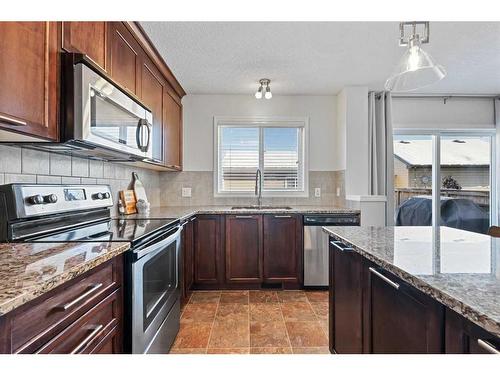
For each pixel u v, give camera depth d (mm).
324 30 2314
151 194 3709
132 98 1979
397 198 4195
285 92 3869
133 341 1350
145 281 1504
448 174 4246
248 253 3338
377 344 1305
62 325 904
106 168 2578
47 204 1573
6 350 697
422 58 1804
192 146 3994
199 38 2436
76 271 913
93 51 1644
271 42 2520
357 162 3627
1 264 951
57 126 1358
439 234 1718
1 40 1036
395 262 1092
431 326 903
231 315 2688
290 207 3732
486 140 4281
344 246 1660
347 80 3439
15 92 1101
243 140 4059
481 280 890
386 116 3908
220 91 3840
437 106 4160
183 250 2811
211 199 4004
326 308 2846
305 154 4004
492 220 4258
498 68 3137
